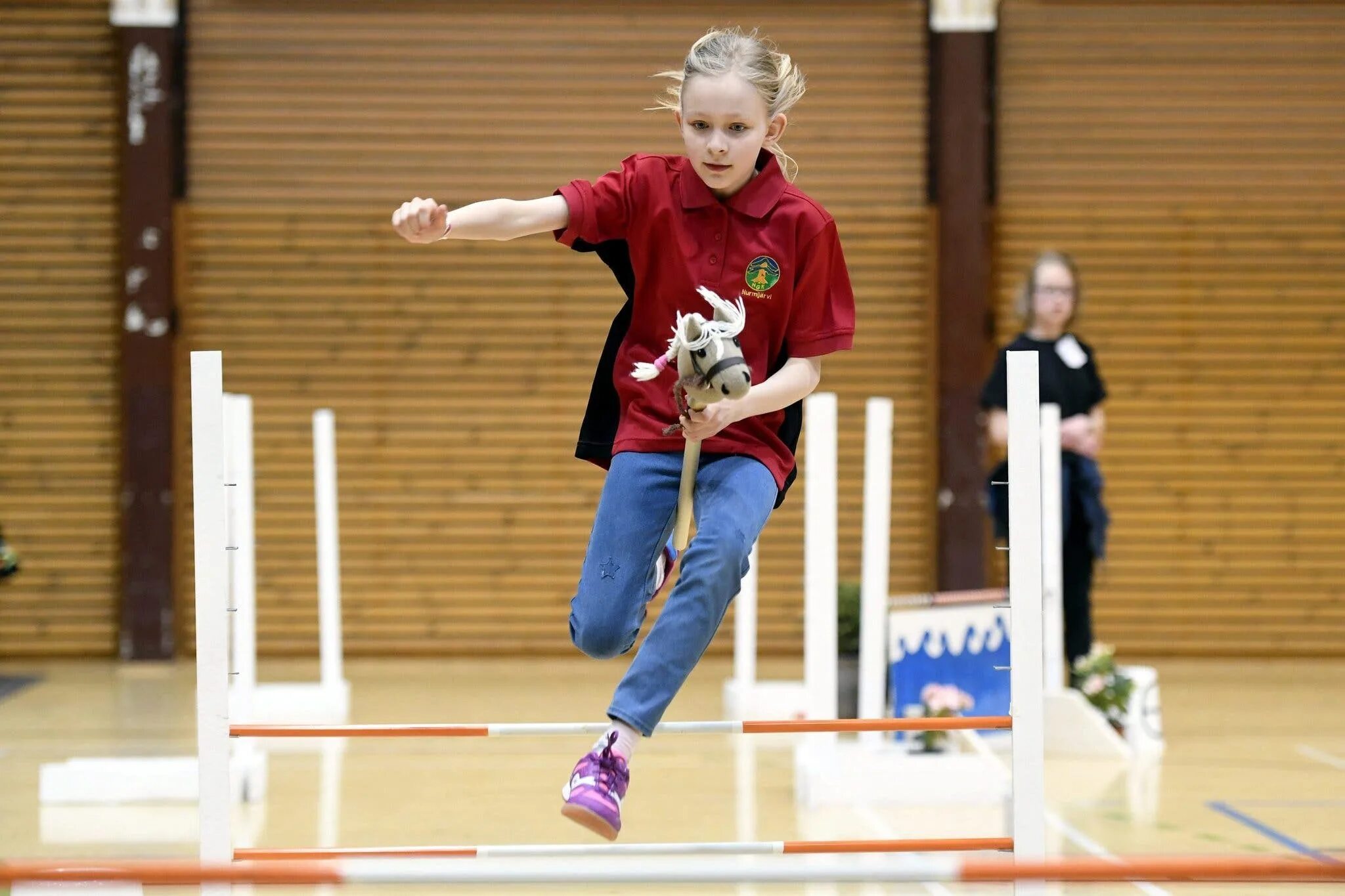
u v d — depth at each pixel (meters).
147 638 29.98
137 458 29.92
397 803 16.67
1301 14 30.23
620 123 30.19
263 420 30.06
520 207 9.23
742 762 19.53
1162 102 30.25
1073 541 21.34
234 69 29.94
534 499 30.38
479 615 30.38
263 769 17.23
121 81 29.81
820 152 30.38
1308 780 18.23
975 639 19.58
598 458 10.10
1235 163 30.25
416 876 7.66
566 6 30.16
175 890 12.78
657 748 20.59
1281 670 29.38
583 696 25.69
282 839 14.77
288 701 22.52
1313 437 30.33
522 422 30.33
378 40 30.05
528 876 7.71
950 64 30.20
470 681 27.59
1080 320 30.33
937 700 18.06
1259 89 30.23
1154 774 18.72
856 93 30.38
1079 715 19.94
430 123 30.09
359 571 30.27
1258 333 30.30
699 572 8.98
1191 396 30.36
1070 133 30.41
